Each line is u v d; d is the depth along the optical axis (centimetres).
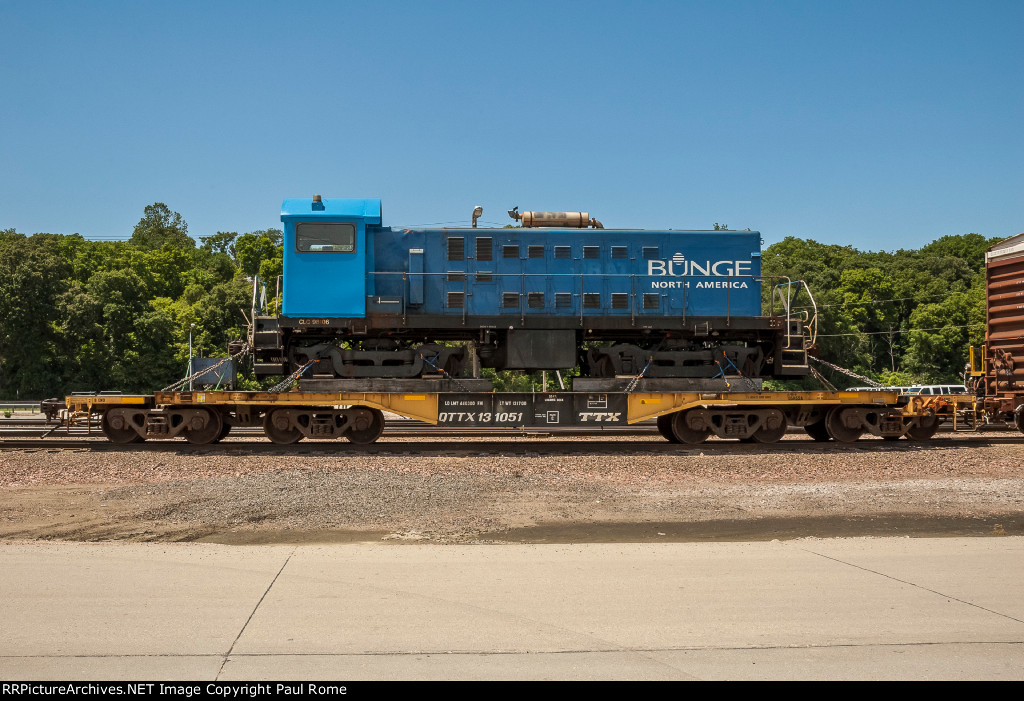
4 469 1269
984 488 1114
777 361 1714
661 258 1702
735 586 609
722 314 1700
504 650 479
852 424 1650
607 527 889
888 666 457
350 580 623
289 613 541
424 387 1583
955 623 527
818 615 541
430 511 968
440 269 1659
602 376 1708
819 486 1148
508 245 1675
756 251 1727
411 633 506
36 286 5019
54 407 1633
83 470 1270
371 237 1647
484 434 1844
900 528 880
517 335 1639
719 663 461
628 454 1488
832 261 8969
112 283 5503
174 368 5466
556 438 1803
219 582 615
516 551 730
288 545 767
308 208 1598
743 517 941
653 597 580
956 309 6375
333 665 455
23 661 458
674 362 1694
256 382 4419
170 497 1045
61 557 696
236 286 5991
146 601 566
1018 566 668
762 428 1653
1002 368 1702
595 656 470
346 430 1593
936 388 3500
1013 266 1700
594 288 1680
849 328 6438
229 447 1550
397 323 1606
